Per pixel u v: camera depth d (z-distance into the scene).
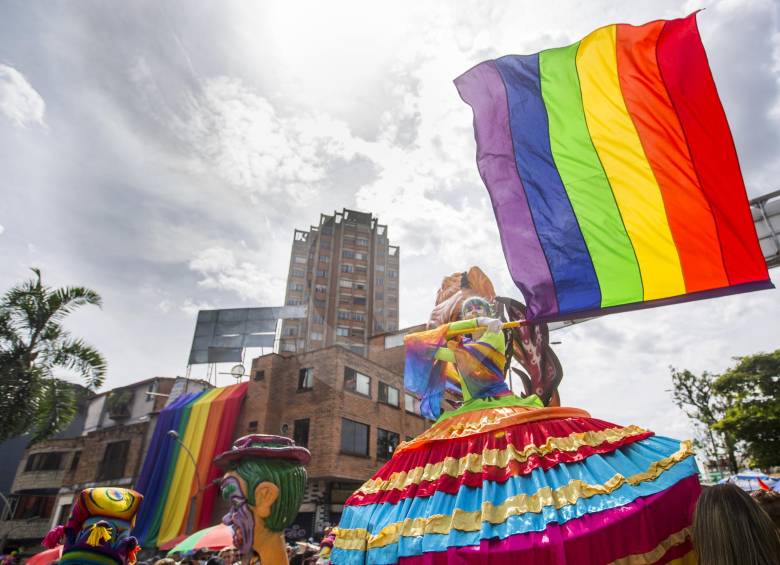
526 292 3.37
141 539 21.02
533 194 3.61
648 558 1.94
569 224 3.43
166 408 23.94
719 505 1.67
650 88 3.37
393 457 3.21
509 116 3.86
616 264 3.23
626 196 3.33
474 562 2.08
